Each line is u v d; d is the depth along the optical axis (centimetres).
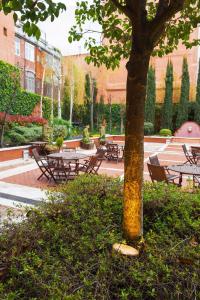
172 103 2597
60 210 292
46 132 1387
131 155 234
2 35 1498
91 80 2719
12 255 214
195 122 2461
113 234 246
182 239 250
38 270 206
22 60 2200
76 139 1662
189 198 319
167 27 350
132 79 225
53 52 2677
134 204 240
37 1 207
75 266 207
